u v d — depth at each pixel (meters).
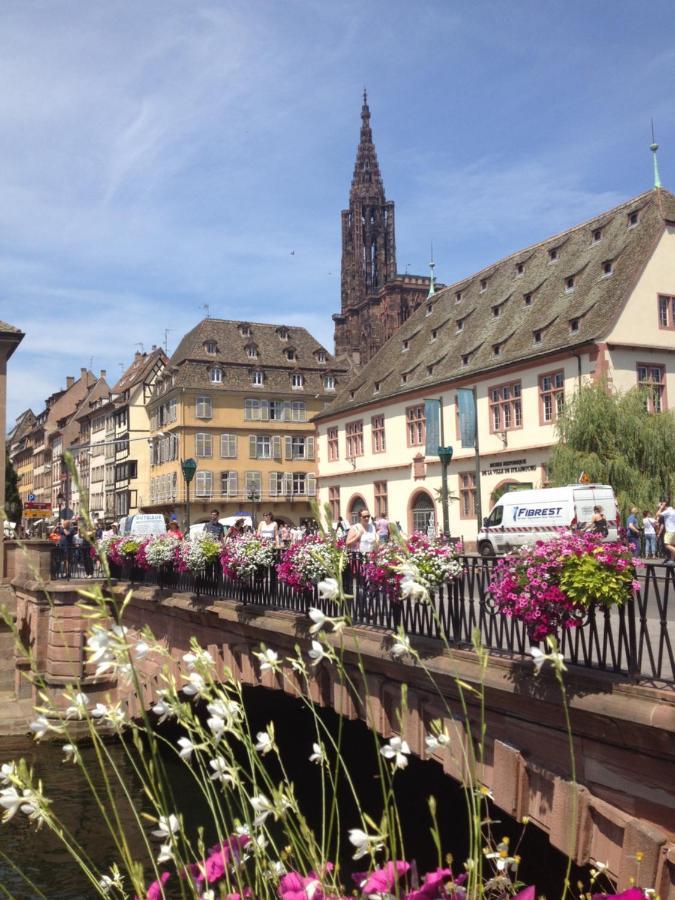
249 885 2.96
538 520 27.02
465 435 33.34
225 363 66.62
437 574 8.48
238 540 13.53
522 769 7.09
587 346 32.62
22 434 138.75
